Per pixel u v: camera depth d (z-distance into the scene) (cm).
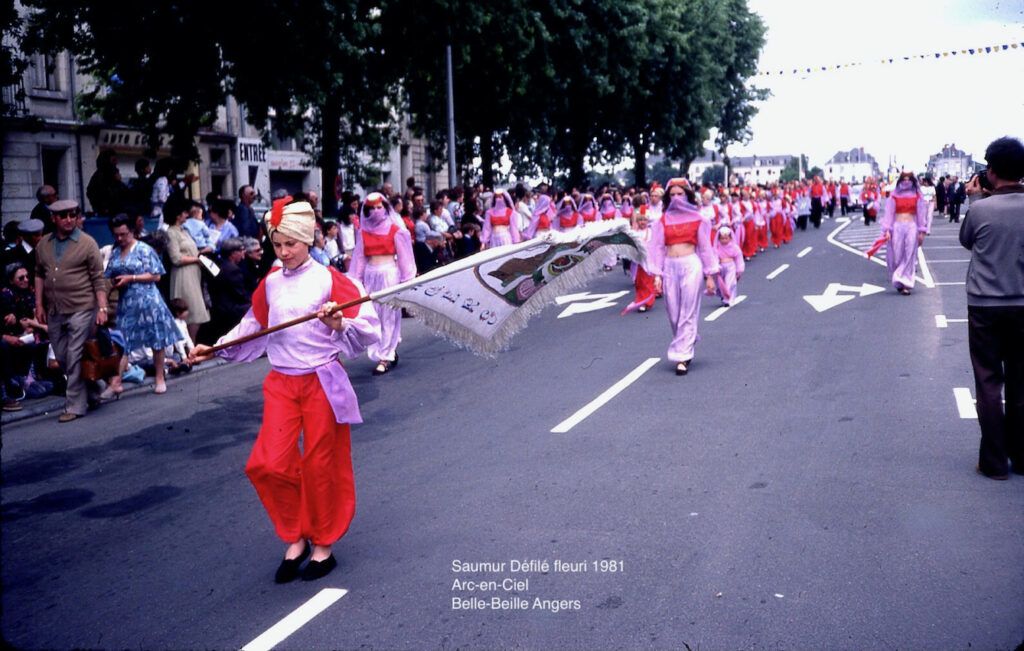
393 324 1138
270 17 1688
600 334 1346
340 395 514
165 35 1714
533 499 626
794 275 2072
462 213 2273
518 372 1084
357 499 645
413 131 3194
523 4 2575
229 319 1270
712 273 1014
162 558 561
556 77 3008
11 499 689
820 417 812
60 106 2530
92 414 969
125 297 1050
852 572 492
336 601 483
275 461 502
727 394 914
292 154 3544
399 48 2322
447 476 688
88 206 2639
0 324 1023
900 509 582
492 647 427
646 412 855
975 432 750
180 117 1811
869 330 1264
